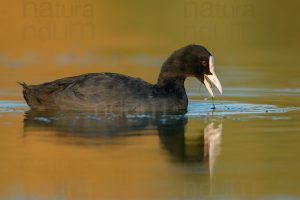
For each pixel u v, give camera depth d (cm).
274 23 3077
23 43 2684
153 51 2592
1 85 1950
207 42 2795
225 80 2088
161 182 1003
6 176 1034
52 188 976
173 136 1303
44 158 1133
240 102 1706
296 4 3325
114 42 2761
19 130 1345
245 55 2588
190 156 1153
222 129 1373
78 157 1140
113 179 1016
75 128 1362
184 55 1606
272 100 1734
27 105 1644
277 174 1041
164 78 1600
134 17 3150
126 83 1548
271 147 1216
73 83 1555
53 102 1548
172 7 3306
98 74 1569
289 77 2125
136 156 1149
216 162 1113
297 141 1259
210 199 931
